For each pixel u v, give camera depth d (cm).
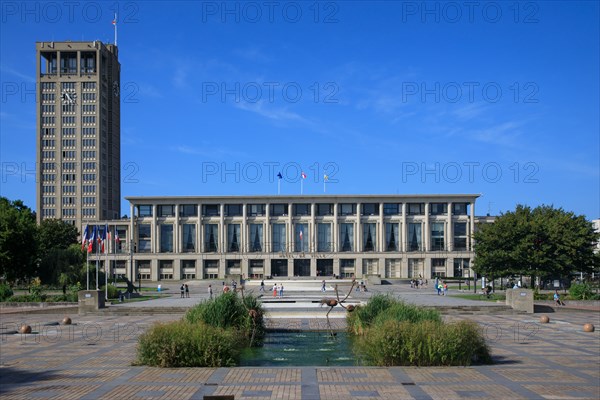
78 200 19838
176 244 16362
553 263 8838
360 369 2358
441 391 1967
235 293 3528
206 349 2464
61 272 9531
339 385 2058
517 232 8994
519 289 5562
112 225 16950
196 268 16312
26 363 2603
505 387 2033
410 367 2403
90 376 2266
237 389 2003
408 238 16438
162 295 9150
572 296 6869
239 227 16538
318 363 2670
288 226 16438
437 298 7362
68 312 5778
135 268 16375
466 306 5575
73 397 1909
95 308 5588
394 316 2870
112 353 2891
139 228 16575
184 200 16388
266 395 1911
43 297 6719
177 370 2364
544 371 2336
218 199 16400
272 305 5666
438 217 16438
